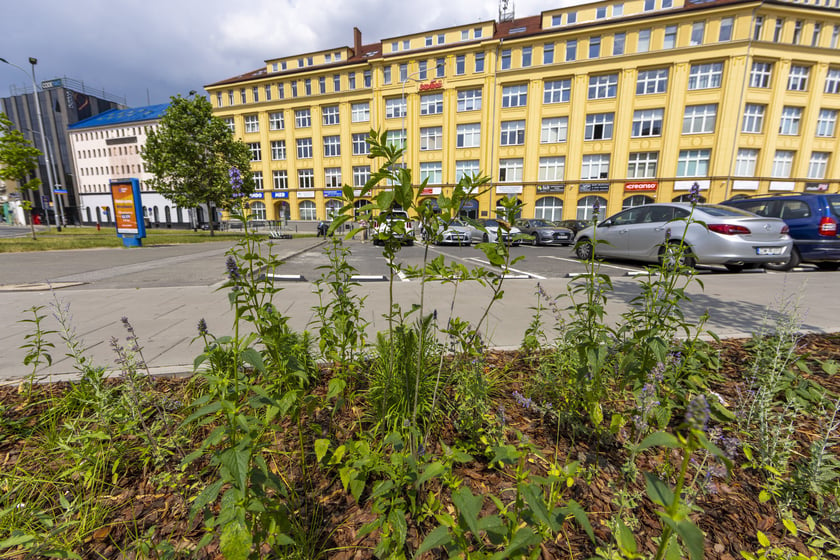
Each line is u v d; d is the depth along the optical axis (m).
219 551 1.36
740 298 5.13
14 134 15.70
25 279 7.11
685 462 0.76
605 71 27.09
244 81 37.00
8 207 51.75
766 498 1.54
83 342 3.50
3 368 2.91
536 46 28.38
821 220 7.52
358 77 33.94
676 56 25.64
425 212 1.58
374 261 10.48
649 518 1.50
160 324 4.09
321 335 2.32
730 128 25.41
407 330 2.14
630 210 8.88
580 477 1.70
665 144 26.72
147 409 2.10
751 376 2.43
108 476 1.74
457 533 1.03
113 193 15.36
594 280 2.11
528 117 29.38
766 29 24.89
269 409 1.35
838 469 1.64
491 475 1.72
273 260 1.91
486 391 2.12
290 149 36.94
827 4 26.84
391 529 1.19
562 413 2.07
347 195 1.39
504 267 1.72
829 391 2.16
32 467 1.75
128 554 1.35
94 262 9.98
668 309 1.93
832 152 27.42
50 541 1.32
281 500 1.55
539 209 30.52
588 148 28.48
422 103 32.16
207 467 1.75
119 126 55.19
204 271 8.27
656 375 1.71
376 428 1.84
